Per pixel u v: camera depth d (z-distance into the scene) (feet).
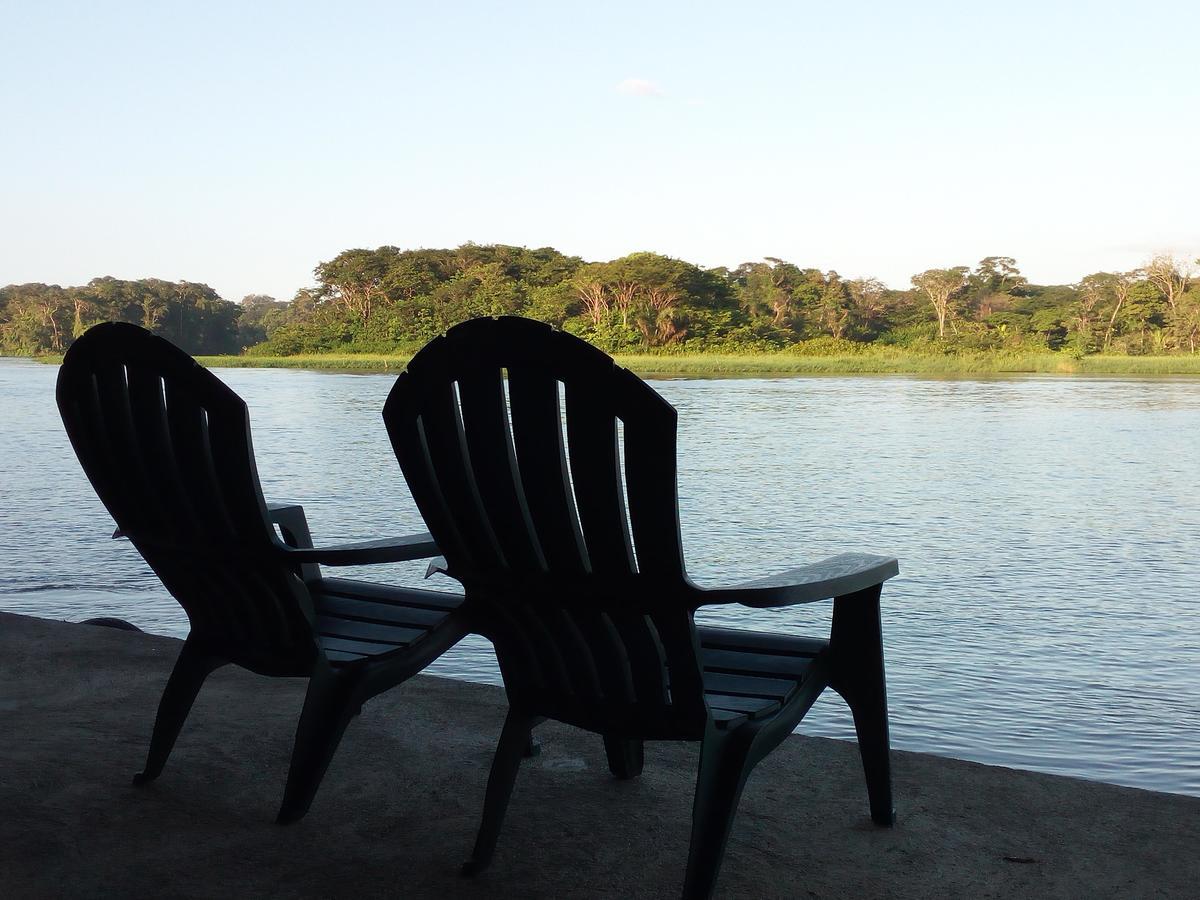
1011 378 205.26
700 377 213.87
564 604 4.49
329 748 5.48
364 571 25.68
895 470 56.49
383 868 5.01
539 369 4.06
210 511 5.25
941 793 5.81
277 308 350.02
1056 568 29.17
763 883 4.78
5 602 21.56
